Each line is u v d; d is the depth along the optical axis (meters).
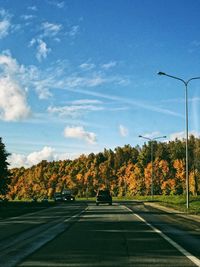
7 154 89.38
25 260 12.41
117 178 177.88
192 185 128.25
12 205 61.31
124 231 21.00
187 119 45.38
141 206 56.47
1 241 16.98
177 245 15.70
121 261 12.25
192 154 148.75
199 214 35.66
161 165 142.25
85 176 179.88
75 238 18.02
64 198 95.06
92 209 47.25
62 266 11.45
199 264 11.77
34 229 22.27
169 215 34.72
